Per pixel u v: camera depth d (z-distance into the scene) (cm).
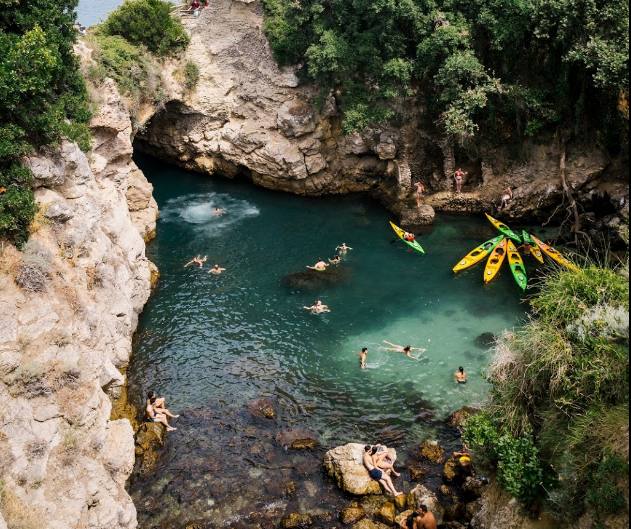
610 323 1517
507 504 1633
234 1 4219
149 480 2125
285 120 4106
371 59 3741
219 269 3444
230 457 2220
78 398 1995
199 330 2950
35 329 2016
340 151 4206
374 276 3375
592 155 3525
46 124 2338
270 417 2397
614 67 2962
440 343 2806
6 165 2220
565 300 1642
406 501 1998
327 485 2103
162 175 4731
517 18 3391
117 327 2577
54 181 2405
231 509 2019
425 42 3550
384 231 3850
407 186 4047
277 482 2117
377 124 3988
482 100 3459
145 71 3859
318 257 3591
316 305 3073
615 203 3353
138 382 2588
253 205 4253
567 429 1551
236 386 2573
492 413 1767
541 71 3591
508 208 3741
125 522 1869
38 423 1859
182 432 2331
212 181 4625
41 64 2238
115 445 2067
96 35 3909
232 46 4294
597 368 1488
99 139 3164
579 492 1448
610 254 3192
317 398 2505
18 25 2422
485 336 2836
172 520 1984
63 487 1783
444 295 3178
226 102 4372
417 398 2486
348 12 3812
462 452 2139
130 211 3672
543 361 1584
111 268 2608
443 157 3975
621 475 1327
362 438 2300
